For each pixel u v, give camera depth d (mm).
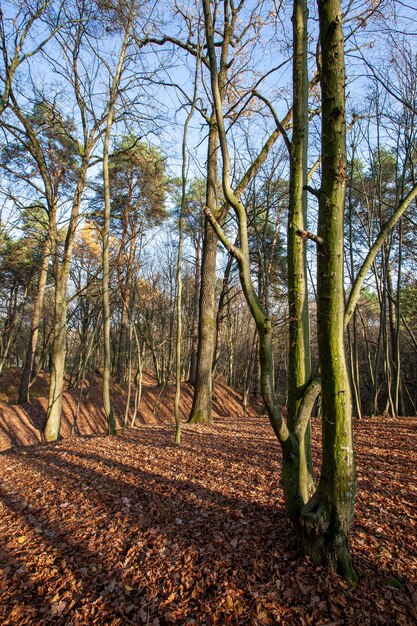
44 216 16984
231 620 2695
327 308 2877
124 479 5727
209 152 10898
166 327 26516
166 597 3037
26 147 11086
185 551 3580
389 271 13211
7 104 9891
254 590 2902
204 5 3627
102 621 2879
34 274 20312
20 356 37406
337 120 2893
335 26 2869
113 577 3373
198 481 5348
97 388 20109
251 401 23562
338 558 2887
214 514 4258
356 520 3822
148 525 4180
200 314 11133
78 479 5996
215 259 11148
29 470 6902
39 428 15672
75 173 12609
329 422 2918
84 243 15961
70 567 3602
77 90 10766
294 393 3422
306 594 2770
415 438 7340
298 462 3219
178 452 7008
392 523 3727
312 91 8117
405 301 18375
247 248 3162
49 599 3195
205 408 10898
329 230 2898
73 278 14812
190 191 19703
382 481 4938
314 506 3006
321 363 2951
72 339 28312
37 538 4238
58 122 11672
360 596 2727
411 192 3482
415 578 2895
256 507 4289
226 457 6480
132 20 9008
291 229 3402
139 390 12297
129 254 17859
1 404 17594
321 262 2938
